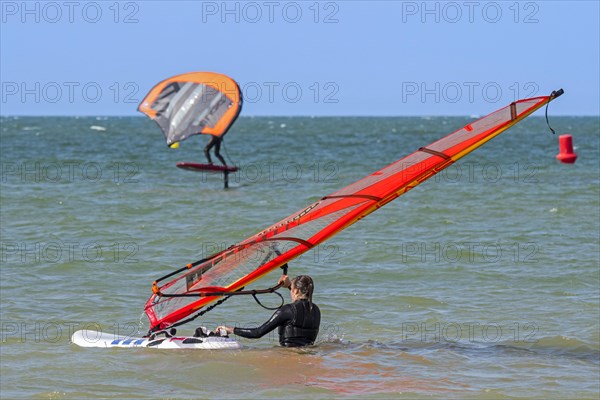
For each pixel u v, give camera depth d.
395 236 68.94
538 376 33.00
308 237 37.09
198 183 116.06
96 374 32.91
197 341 36.66
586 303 46.41
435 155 36.03
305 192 104.50
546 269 55.69
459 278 53.22
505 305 46.22
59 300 46.72
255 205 90.75
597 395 30.47
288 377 32.50
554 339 39.16
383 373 33.16
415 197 97.19
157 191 104.19
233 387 31.25
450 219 78.88
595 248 63.38
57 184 110.69
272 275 54.09
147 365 34.06
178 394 30.44
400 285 51.31
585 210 85.25
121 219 78.81
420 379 32.38
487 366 34.50
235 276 37.47
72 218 78.75
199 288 37.38
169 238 68.06
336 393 30.52
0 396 30.00
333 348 36.97
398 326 41.81
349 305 46.22
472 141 35.66
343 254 60.78
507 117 35.19
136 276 53.53
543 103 34.69
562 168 143.38
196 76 111.56
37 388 31.06
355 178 125.56
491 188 107.62
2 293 48.00
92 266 56.16
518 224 75.81
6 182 112.19
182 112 110.19
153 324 38.00
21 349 36.62
